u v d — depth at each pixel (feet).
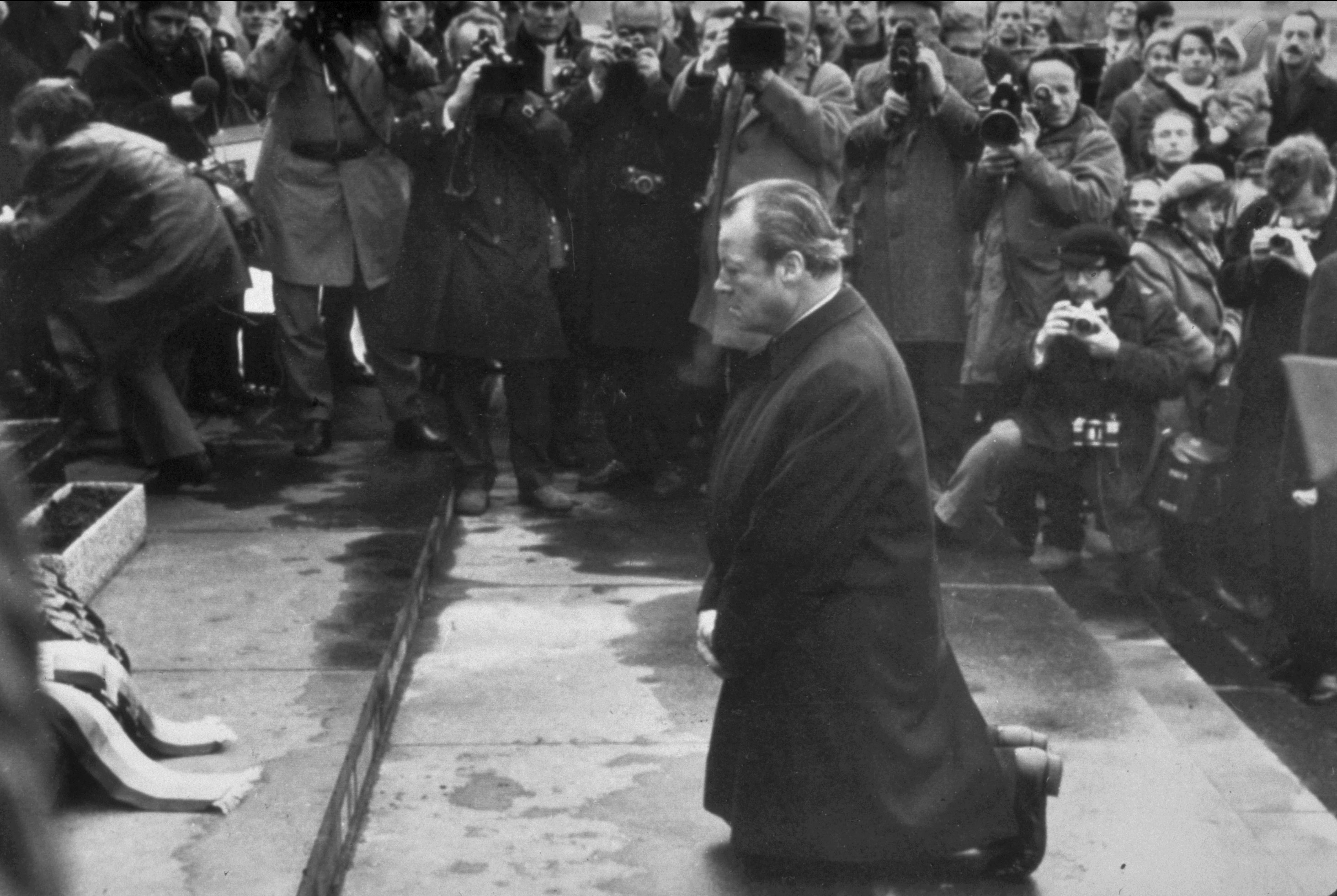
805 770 14.15
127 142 24.34
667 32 34.96
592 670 20.58
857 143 28.14
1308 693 23.13
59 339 24.38
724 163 26.86
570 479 29.78
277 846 14.21
